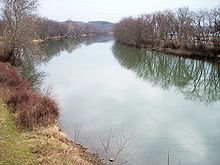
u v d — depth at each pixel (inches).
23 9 1386.6
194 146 667.4
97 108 911.7
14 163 447.5
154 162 573.0
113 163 538.6
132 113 886.4
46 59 2082.9
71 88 1168.8
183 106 1021.8
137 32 3388.3
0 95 764.6
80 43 4116.6
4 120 619.5
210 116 911.0
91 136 671.1
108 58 2314.2
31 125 616.4
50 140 559.5
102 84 1288.1
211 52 2244.1
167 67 1973.4
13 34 1375.5
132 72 1699.1
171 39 2728.8
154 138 698.2
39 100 756.6
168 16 2930.6
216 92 1304.1
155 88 1296.8
